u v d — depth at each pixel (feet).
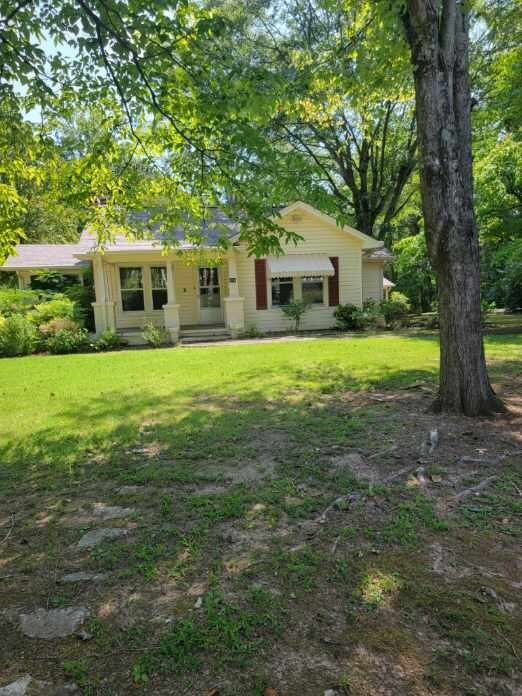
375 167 73.10
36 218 79.77
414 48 14.92
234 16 51.98
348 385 22.29
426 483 11.08
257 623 6.59
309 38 46.80
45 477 12.71
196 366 30.37
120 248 47.88
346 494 10.71
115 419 18.12
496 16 27.61
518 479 11.12
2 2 11.80
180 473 12.42
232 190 17.21
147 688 5.56
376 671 5.67
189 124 15.90
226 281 57.52
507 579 7.42
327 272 51.85
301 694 5.37
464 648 5.98
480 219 44.16
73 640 6.45
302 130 64.85
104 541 9.18
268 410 18.42
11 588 7.76
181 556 8.48
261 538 8.99
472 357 16.15
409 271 87.40
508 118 36.81
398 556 8.15
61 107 15.89
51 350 44.42
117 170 19.88
